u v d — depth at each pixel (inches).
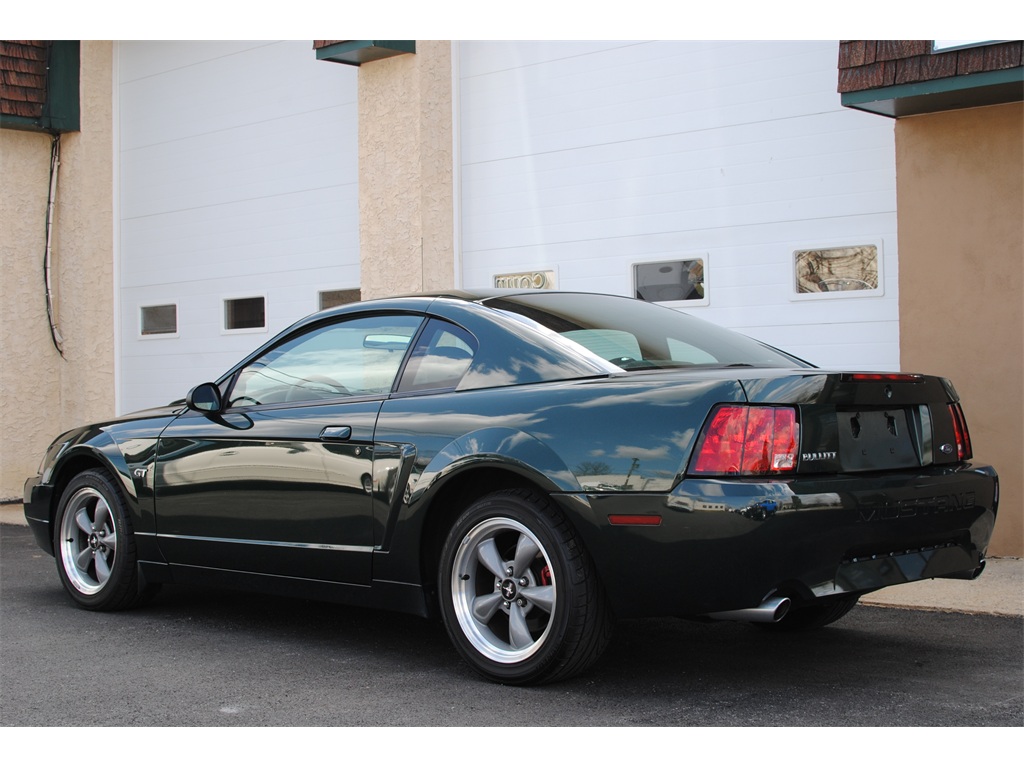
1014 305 243.3
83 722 137.6
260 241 409.1
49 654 175.2
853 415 141.2
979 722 132.3
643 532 135.0
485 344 161.5
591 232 322.0
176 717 139.3
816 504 130.5
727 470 131.8
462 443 152.3
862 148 272.5
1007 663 162.9
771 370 143.3
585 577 142.0
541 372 154.3
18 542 319.3
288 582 178.1
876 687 149.1
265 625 197.3
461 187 350.9
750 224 290.4
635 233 312.8
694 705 140.9
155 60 442.3
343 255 384.2
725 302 294.8
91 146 446.6
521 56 336.5
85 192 445.7
